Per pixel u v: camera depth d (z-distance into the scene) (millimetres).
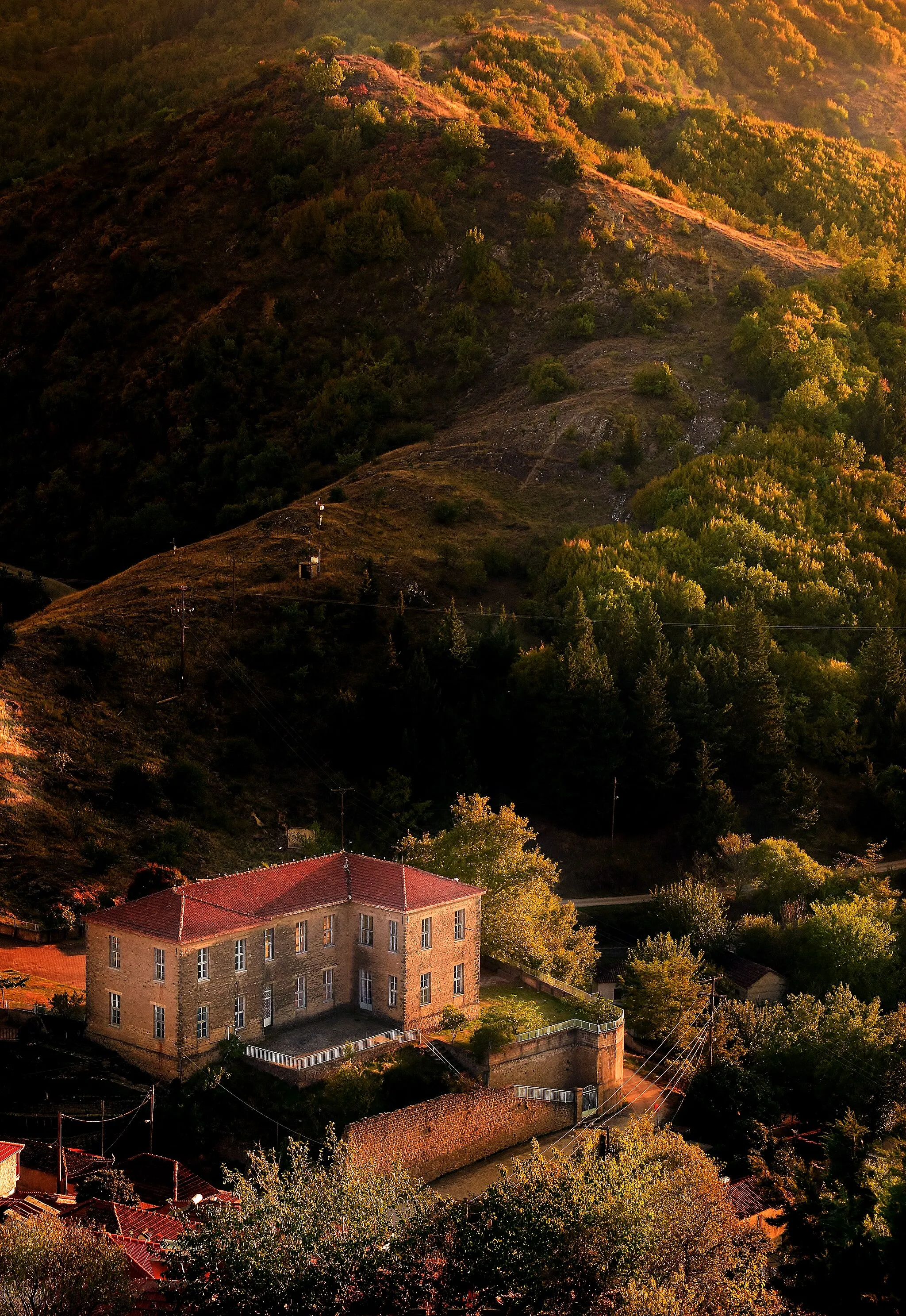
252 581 188250
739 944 136250
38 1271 61500
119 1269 63469
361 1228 66312
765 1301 68312
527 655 170125
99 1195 77375
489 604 193750
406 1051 98500
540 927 119875
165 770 149125
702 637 178875
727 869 149375
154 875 117312
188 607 179000
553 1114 100375
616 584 184875
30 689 152750
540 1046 102188
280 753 160500
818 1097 110750
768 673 164875
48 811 134000
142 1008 92750
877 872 155750
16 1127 85312
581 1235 66812
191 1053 91562
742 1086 106562
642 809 157625
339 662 175625
